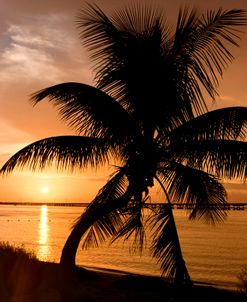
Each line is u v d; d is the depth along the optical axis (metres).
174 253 9.47
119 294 8.80
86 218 10.34
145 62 10.15
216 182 9.47
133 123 10.37
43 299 7.48
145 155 10.26
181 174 9.65
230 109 9.52
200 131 9.58
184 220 120.44
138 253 34.50
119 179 10.28
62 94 10.30
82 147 10.31
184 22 10.31
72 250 10.52
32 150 10.39
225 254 37.97
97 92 10.34
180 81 10.11
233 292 10.03
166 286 10.13
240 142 9.50
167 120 10.29
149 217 9.91
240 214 197.88
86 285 9.70
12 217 144.50
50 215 174.62
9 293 7.72
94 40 10.51
